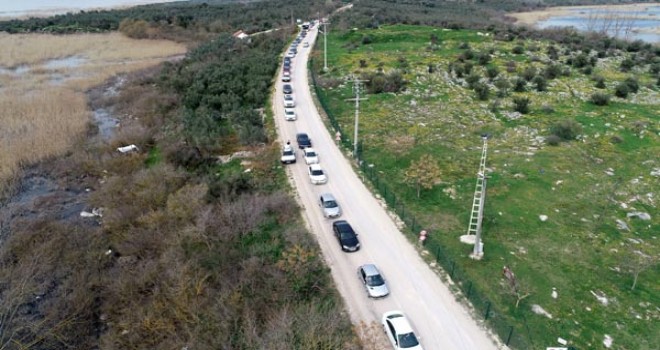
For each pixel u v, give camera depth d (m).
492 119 57.25
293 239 31.81
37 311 28.58
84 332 27.03
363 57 83.88
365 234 33.78
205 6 171.00
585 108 61.78
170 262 30.03
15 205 41.56
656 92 68.94
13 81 81.38
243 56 89.69
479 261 30.52
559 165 44.44
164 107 66.06
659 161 46.44
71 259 32.72
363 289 28.16
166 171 42.97
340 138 50.38
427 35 99.31
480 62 79.31
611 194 39.91
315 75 75.81
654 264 31.09
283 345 21.41
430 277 29.22
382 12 130.25
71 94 73.31
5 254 32.91
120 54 108.38
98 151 52.09
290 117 56.38
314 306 25.14
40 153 51.06
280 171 44.09
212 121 56.84
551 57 84.38
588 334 25.11
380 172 43.25
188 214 35.22
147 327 25.17
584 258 31.39
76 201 43.12
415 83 69.38
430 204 37.69
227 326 24.08
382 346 23.92
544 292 27.97
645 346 24.55
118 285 29.34
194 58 92.69
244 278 27.48
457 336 24.66
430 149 47.50
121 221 36.50
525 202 37.97
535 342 24.33
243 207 35.09
